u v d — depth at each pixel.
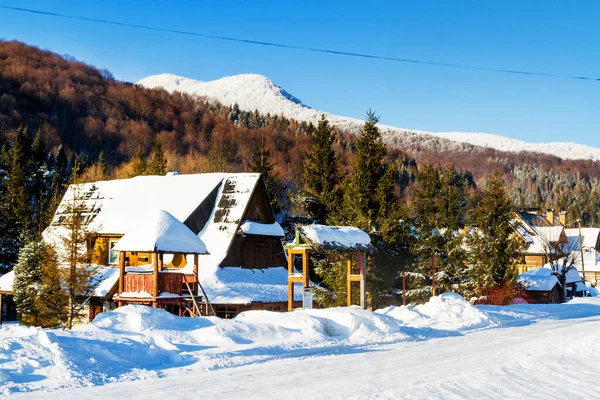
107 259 39.44
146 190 43.25
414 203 46.84
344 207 41.31
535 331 22.75
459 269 43.28
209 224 40.22
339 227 30.39
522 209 86.62
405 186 122.88
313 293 37.25
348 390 11.26
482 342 19.47
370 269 36.91
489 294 42.84
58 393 11.11
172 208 40.56
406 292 39.84
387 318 21.80
